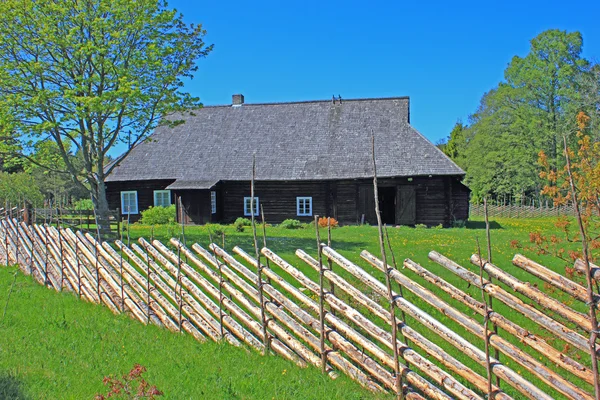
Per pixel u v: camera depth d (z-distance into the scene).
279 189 28.77
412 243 17.45
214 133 32.84
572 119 34.06
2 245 12.65
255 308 6.23
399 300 4.73
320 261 5.33
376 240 18.48
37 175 42.41
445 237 19.64
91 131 17.33
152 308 7.37
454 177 26.50
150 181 30.70
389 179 27.12
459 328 7.25
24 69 15.66
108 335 6.75
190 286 6.89
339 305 5.28
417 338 4.69
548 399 3.89
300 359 5.68
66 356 5.99
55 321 7.30
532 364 4.02
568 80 41.16
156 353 6.10
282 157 29.77
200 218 28.23
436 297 4.57
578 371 3.79
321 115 32.19
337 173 27.80
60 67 16.09
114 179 30.66
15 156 18.81
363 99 32.34
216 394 4.93
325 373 5.36
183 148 32.12
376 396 4.82
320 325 5.43
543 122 43.16
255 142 31.38
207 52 18.67
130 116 17.64
